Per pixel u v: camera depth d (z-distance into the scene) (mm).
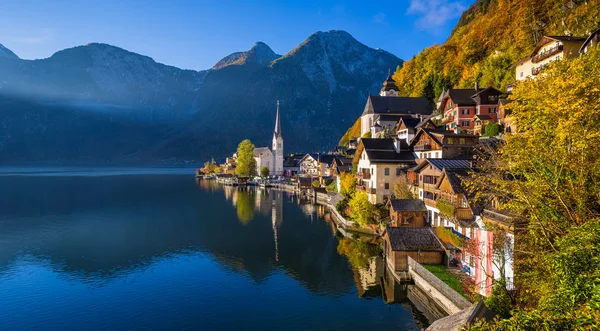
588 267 14953
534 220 22453
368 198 69250
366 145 71938
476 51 126875
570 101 21766
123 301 38406
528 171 25844
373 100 133125
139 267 48906
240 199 115875
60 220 78500
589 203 21156
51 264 49750
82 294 40156
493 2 145125
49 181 170625
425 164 55219
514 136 26281
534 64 77938
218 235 66375
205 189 147500
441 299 33219
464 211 40125
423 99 132625
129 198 114312
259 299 38844
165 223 76562
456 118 90312
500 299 24922
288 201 111500
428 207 52719
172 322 34062
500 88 97625
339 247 57625
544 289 19938
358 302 37562
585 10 83688
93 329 32750
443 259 40562
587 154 21406
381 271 46094
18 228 70812
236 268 48500
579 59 26656
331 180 121312
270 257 53062
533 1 105562
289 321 34000
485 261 31047
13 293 40281
